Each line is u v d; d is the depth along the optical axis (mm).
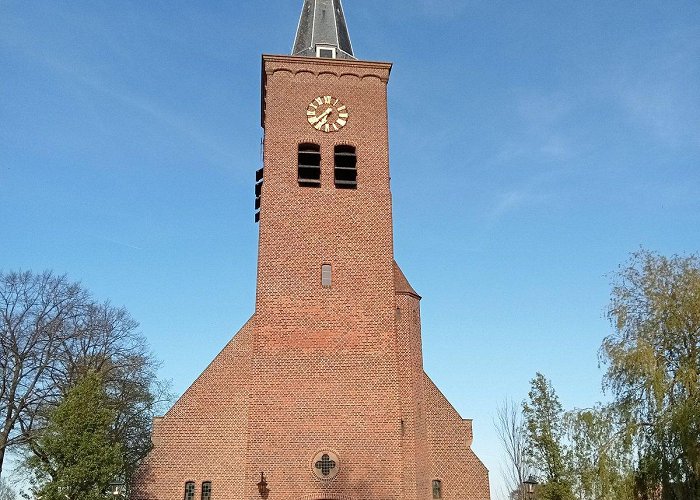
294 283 32250
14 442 36062
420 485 32156
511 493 47906
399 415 30578
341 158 35094
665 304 28875
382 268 32844
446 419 35062
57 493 30172
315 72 36031
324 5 40281
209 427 32469
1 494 51656
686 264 29812
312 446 29906
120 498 35344
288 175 34000
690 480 25734
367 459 29875
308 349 31266
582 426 29812
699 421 25375
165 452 32094
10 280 38844
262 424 30062
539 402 38656
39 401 37656
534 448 38281
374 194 34156
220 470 31844
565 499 34938
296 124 35000
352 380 30953
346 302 32125
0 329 37812
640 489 27422
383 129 35500
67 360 40500
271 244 32781
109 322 45000
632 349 28688
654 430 27312
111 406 38625
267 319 31547
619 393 29406
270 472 29453
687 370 26922
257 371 30797
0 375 37281
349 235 33281
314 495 29234
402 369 33688
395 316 32188
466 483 34188
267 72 35781
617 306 30281
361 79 36281
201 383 33125
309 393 30625
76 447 31156
